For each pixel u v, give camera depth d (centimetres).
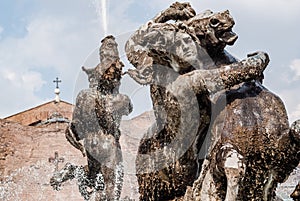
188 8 823
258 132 780
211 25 795
